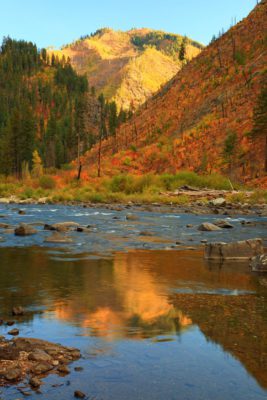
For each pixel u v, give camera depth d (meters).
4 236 13.17
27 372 3.41
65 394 3.05
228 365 3.57
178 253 10.54
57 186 48.09
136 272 7.97
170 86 119.12
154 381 3.27
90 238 13.22
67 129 162.38
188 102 99.69
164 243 12.39
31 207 28.78
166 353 3.84
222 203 31.41
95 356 3.77
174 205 31.53
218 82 96.88
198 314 5.14
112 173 67.44
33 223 17.45
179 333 4.41
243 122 70.62
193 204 32.25
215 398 3.00
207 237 14.02
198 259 9.66
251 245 10.03
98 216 22.03
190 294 6.25
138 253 10.43
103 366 3.55
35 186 47.88
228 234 14.96
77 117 133.25
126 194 40.94
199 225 18.00
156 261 9.29
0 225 15.95
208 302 5.77
